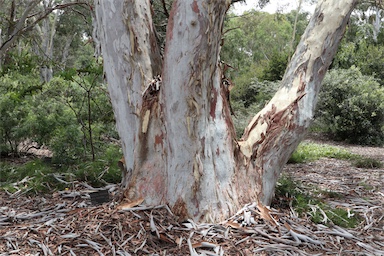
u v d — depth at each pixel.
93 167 5.87
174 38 3.54
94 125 7.57
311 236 3.81
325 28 4.50
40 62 11.38
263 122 4.39
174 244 3.51
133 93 4.21
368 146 13.95
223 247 3.49
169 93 3.66
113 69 4.28
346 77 14.36
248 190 4.16
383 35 23.03
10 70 9.74
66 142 6.45
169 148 3.81
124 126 4.37
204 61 3.54
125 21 4.11
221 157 3.96
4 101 7.52
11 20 9.86
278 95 4.54
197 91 3.61
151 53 4.27
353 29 22.42
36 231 3.78
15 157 8.29
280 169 4.47
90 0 9.71
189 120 3.65
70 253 3.38
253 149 4.26
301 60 4.53
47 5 15.65
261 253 3.44
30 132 7.22
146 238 3.52
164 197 3.92
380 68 19.03
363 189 6.09
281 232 3.79
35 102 7.57
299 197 4.80
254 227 3.79
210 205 3.83
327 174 7.48
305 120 4.40
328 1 4.56
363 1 7.32
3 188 5.38
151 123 4.03
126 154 4.44
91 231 3.68
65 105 7.47
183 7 3.46
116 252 3.35
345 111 13.86
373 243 3.94
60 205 4.48
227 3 3.47
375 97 13.81
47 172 5.93
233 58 28.50
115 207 4.00
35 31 20.50
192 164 3.75
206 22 3.43
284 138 4.34
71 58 29.39
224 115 4.04
